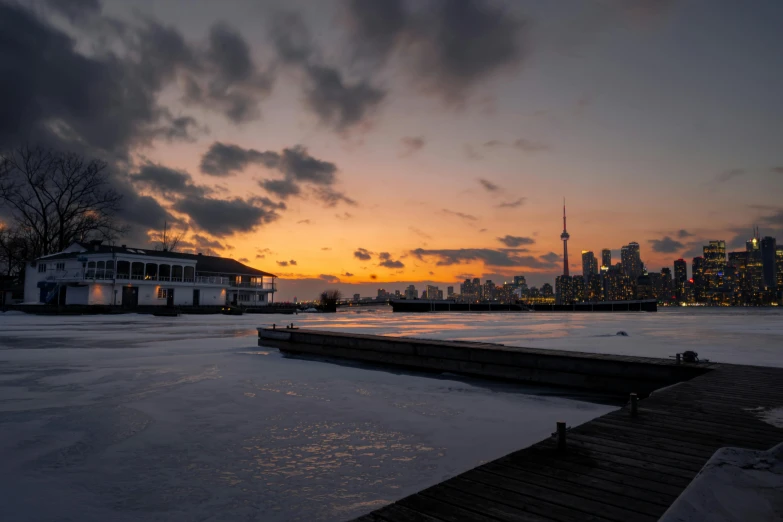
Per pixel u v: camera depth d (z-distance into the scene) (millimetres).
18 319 39625
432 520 3039
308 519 4129
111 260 50312
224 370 12828
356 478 5098
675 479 3736
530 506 3242
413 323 43562
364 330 30375
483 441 6488
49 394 9516
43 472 5289
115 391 9852
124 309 49656
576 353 11211
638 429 5211
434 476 5156
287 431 6945
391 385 10867
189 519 4145
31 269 55750
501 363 11539
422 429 7094
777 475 3053
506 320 53031
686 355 10250
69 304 50531
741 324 42625
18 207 58750
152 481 5016
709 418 5680
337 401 9062
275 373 12414
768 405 6383
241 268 70875
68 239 62469
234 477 5125
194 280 58875
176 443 6344
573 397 9727
